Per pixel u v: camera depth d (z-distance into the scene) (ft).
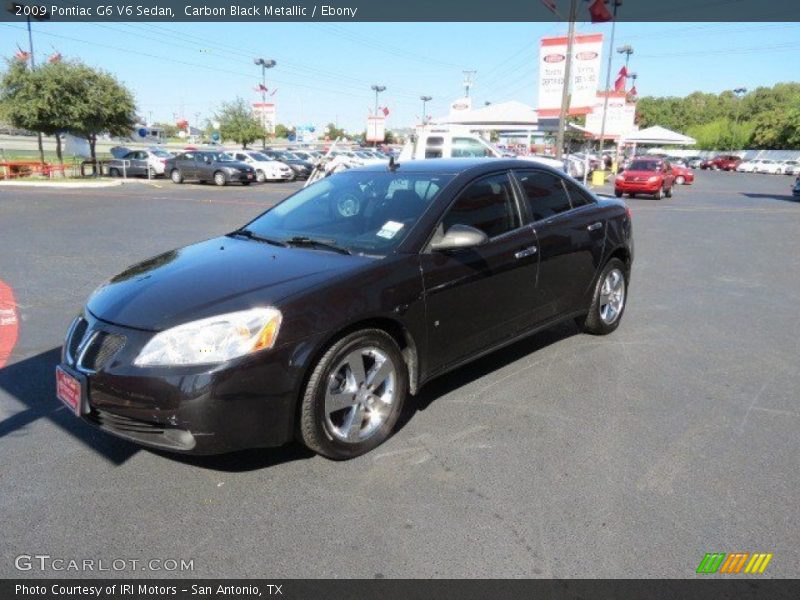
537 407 13.19
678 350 17.11
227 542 8.75
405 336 11.53
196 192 75.00
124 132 98.58
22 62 87.25
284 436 10.01
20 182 82.02
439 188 13.11
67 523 9.15
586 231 16.21
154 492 9.94
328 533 8.95
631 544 8.71
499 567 8.25
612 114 126.72
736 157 234.58
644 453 11.27
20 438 11.70
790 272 29.81
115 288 11.22
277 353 9.64
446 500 9.75
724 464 10.91
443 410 12.99
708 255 34.55
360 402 10.99
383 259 11.44
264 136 169.78
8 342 17.30
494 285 13.26
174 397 9.21
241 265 11.38
